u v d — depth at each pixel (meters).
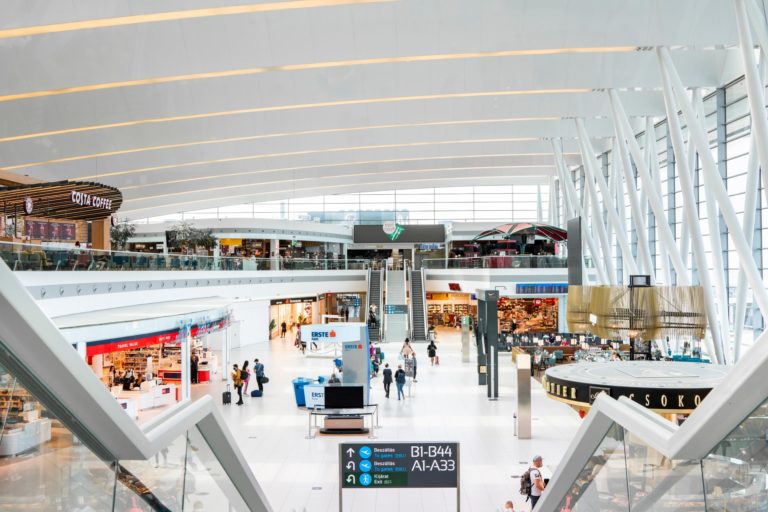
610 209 28.70
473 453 16.53
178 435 4.72
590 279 37.44
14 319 2.82
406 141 33.38
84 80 20.34
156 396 22.33
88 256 19.95
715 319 20.89
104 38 20.25
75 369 3.21
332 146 33.22
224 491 6.25
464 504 13.07
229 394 22.52
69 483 3.51
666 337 17.28
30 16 16.69
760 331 23.42
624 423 4.34
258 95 24.78
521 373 17.92
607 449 4.98
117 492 4.01
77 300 18.97
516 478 14.58
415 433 18.50
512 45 20.91
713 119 26.20
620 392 12.64
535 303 43.00
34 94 20.91
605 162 39.84
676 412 12.36
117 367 26.70
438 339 42.03
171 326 19.02
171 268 27.11
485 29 20.80
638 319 15.77
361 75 24.83
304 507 12.95
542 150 38.19
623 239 28.27
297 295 41.81
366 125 29.14
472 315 42.09
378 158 38.31
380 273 47.09
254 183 42.91
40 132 23.52
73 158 28.11
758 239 23.25
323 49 20.88
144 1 17.02
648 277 16.48
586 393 12.96
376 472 10.84
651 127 29.36
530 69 24.58
